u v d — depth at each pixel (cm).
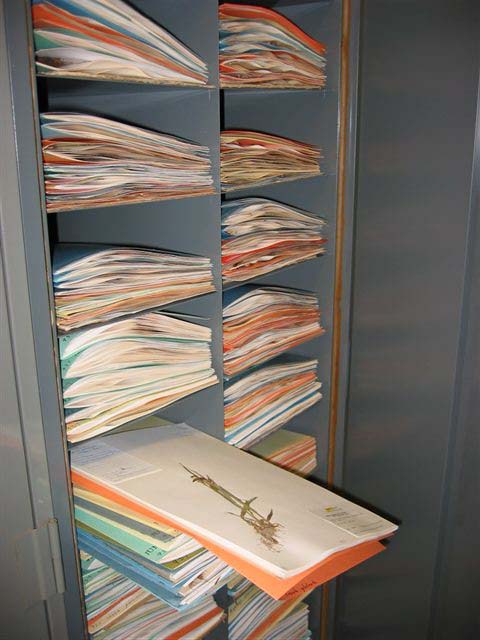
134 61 93
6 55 73
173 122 114
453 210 124
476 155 118
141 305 101
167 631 121
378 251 142
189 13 107
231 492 103
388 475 153
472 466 133
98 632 110
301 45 130
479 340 126
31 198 79
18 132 76
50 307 84
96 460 110
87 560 107
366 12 132
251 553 86
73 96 120
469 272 125
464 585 141
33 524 90
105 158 91
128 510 101
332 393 158
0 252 78
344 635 177
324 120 142
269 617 159
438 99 122
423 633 153
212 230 114
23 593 91
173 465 110
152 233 122
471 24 113
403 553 153
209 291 115
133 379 104
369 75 134
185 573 96
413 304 136
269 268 130
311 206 150
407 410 144
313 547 89
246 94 151
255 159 122
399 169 132
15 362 82
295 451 156
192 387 115
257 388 136
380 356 147
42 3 80
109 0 89
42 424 87
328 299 153
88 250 101
